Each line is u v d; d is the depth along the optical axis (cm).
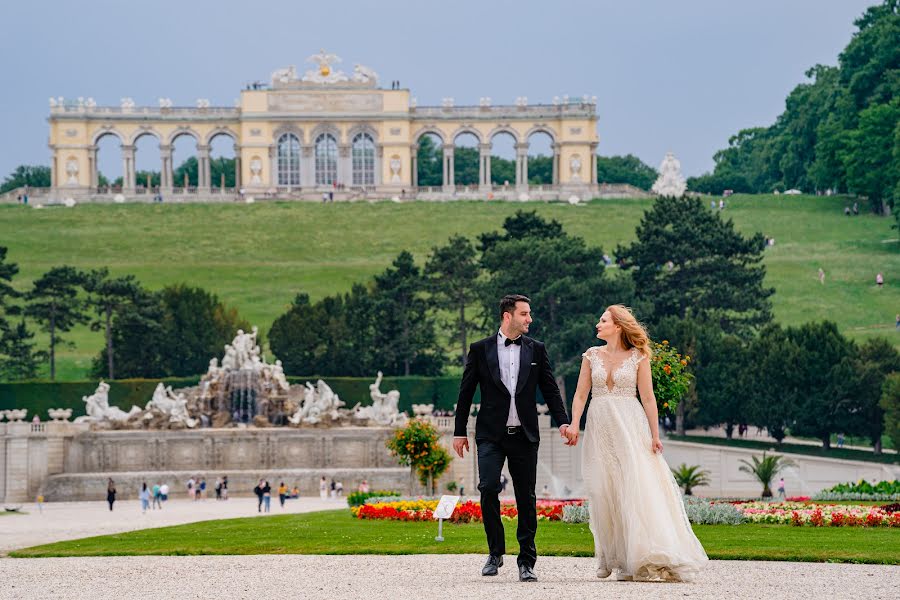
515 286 12494
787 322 14012
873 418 10369
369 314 13150
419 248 17350
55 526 6281
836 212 18938
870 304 14512
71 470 9950
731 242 13675
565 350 11856
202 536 4497
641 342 2783
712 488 9394
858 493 6550
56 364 13650
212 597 2592
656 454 2758
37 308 13062
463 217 18800
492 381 2742
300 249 17312
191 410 10612
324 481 9294
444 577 2789
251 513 7225
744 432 11650
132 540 4447
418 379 12269
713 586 2603
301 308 13350
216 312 13625
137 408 10344
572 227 18050
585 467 2780
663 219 13925
